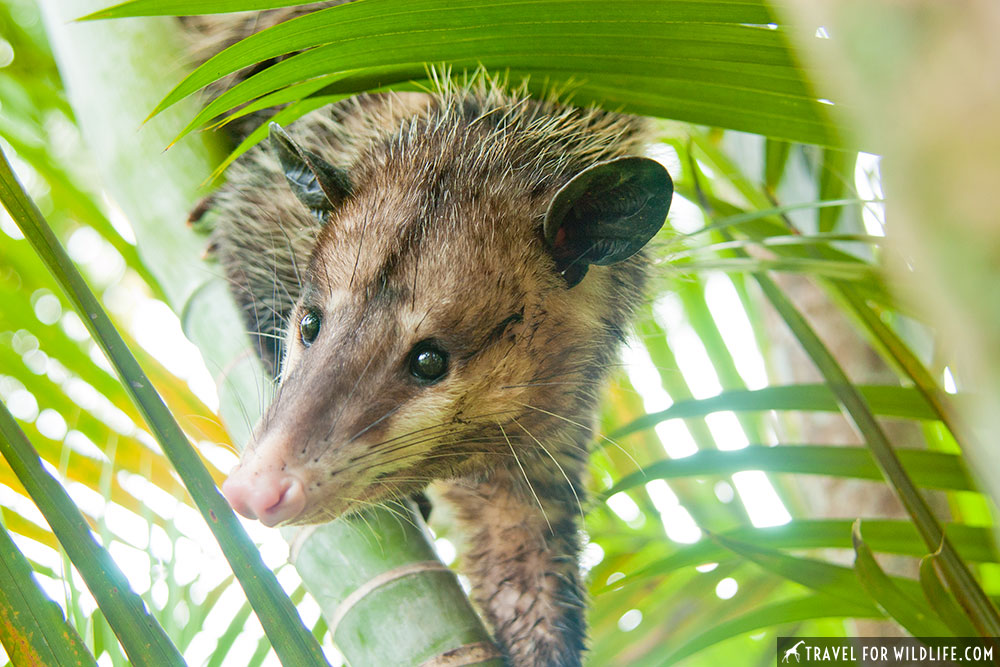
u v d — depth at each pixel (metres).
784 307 0.40
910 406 0.42
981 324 0.11
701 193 0.45
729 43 0.35
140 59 0.49
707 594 0.50
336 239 0.44
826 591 0.41
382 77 0.42
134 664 0.33
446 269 0.43
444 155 0.46
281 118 0.42
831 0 0.12
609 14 0.35
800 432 0.59
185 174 0.47
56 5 0.50
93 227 0.53
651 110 0.38
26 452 0.34
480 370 0.43
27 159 0.53
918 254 0.12
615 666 0.49
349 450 0.41
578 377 0.46
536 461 0.47
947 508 0.52
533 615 0.47
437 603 0.39
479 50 0.37
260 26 0.52
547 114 0.47
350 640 0.39
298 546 0.40
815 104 0.36
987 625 0.37
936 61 0.11
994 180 0.11
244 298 0.49
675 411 0.43
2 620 0.33
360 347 0.42
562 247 0.45
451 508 0.48
